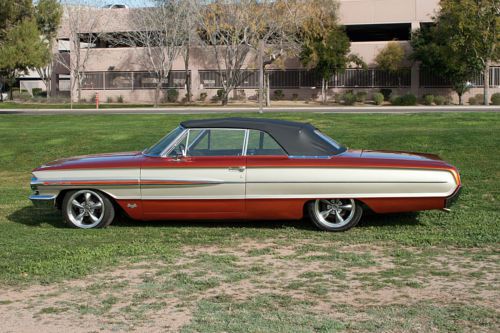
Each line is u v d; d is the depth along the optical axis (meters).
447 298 5.99
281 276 6.84
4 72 46.91
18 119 29.16
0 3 34.94
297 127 9.10
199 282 6.66
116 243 8.41
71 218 9.40
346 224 8.84
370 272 6.92
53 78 59.69
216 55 48.56
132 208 9.20
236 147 9.06
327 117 24.97
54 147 18.67
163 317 5.68
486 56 45.53
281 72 54.06
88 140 19.31
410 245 8.09
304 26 46.41
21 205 11.56
